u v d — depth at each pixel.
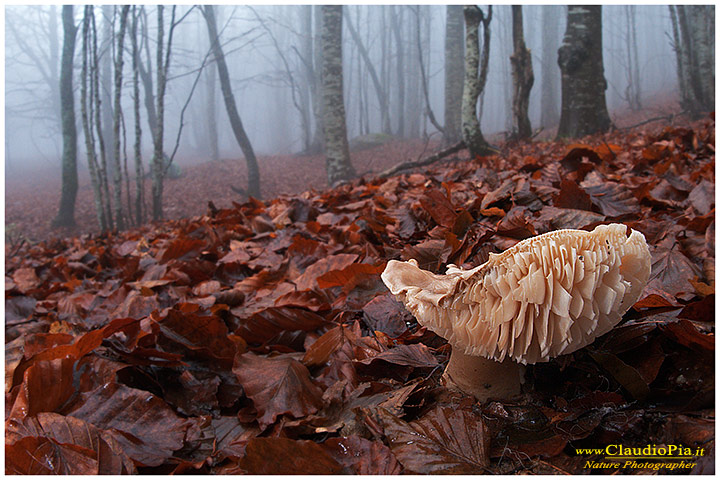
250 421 1.75
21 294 4.25
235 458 1.54
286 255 3.56
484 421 1.46
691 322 1.48
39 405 1.67
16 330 3.03
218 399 1.94
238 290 3.09
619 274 1.24
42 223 22.59
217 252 4.33
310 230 4.26
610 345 1.60
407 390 1.63
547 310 1.20
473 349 1.36
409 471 1.32
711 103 20.22
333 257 2.90
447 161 14.16
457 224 2.89
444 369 1.77
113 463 1.44
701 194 2.92
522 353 1.28
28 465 1.40
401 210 3.64
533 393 1.54
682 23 20.98
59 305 3.48
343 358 1.98
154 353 1.98
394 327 2.13
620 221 2.77
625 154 5.49
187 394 1.94
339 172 20.20
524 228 2.40
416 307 1.44
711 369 1.44
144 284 3.45
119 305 3.07
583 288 1.20
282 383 1.77
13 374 1.95
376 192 5.69
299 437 1.64
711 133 5.83
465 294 1.30
